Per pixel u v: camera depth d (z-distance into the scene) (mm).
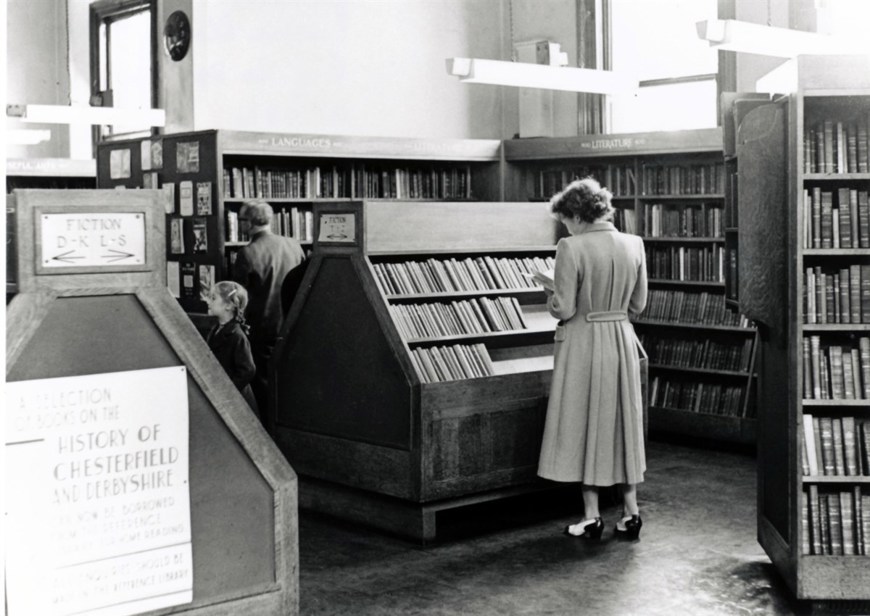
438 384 5922
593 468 5879
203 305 9047
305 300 6629
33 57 14195
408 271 6438
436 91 12180
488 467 6168
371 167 10477
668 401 9078
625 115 11297
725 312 8805
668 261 9273
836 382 4762
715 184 8953
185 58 10648
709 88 10547
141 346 3033
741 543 5875
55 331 2881
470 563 5547
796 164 4656
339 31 11445
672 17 10797
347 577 5316
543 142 10023
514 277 6953
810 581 4691
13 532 2787
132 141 9938
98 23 13867
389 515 6102
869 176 4680
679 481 7441
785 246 4855
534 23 12141
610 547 5816
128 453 2984
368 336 6207
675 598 4961
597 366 5855
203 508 3123
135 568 2996
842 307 4758
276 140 9008
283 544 3270
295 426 6730
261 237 8227
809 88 4574
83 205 2910
